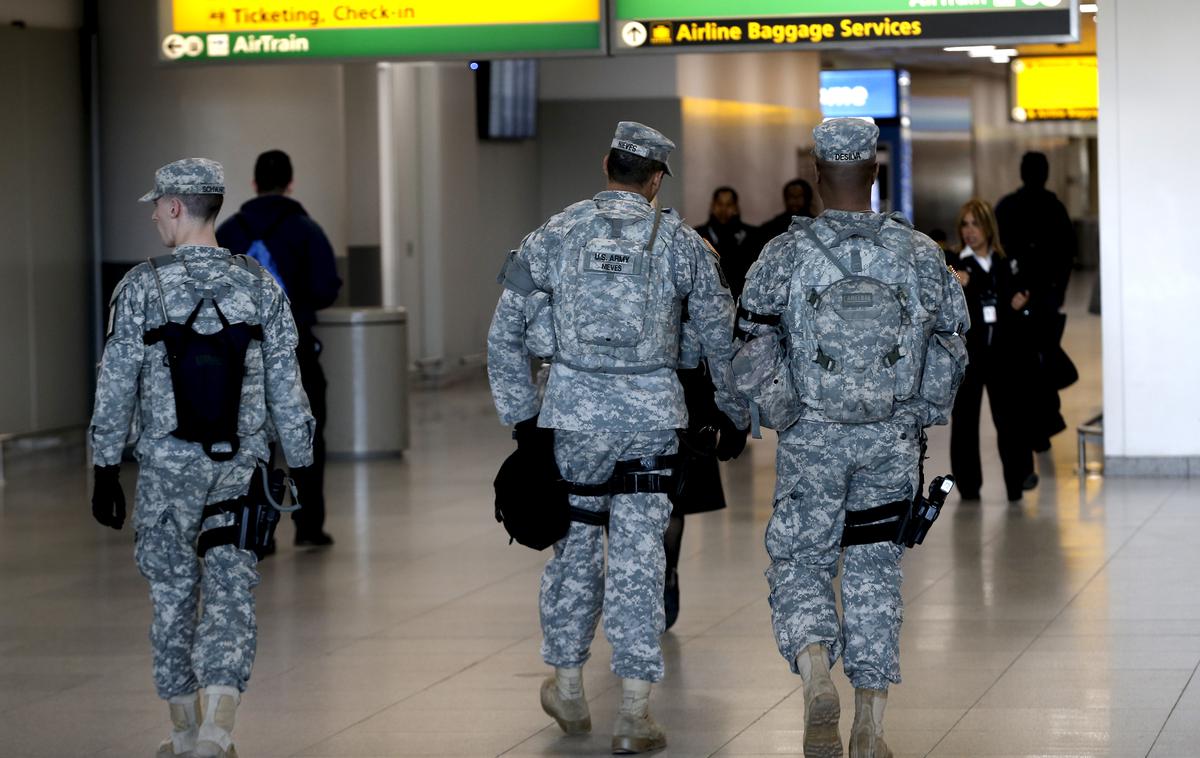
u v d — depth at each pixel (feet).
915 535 20.66
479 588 33.01
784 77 99.76
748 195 92.99
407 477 49.03
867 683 20.11
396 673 26.23
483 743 22.33
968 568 33.63
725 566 34.55
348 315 52.85
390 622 29.99
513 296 21.95
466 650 27.71
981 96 153.38
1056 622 28.58
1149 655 26.07
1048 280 49.21
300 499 37.73
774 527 20.84
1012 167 160.76
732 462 52.19
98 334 55.67
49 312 53.88
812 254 20.48
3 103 51.90
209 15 44.09
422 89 79.10
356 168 71.87
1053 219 49.26
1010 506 41.52
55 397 54.24
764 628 28.78
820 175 20.93
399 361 53.72
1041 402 49.49
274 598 32.30
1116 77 44.62
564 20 42.60
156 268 20.74
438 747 22.18
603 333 21.50
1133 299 45.24
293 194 55.06
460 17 43.01
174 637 20.98
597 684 25.41
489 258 85.30
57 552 37.86
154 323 20.63
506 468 21.99
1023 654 26.35
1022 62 91.61
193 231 21.20
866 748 19.89
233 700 20.10
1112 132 44.78
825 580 20.67
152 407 20.66
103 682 26.09
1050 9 40.55
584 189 86.53
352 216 71.92
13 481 49.85
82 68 54.85
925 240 20.77
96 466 20.58
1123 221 45.03
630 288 21.58
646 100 84.58
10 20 52.08
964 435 42.42
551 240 22.00
